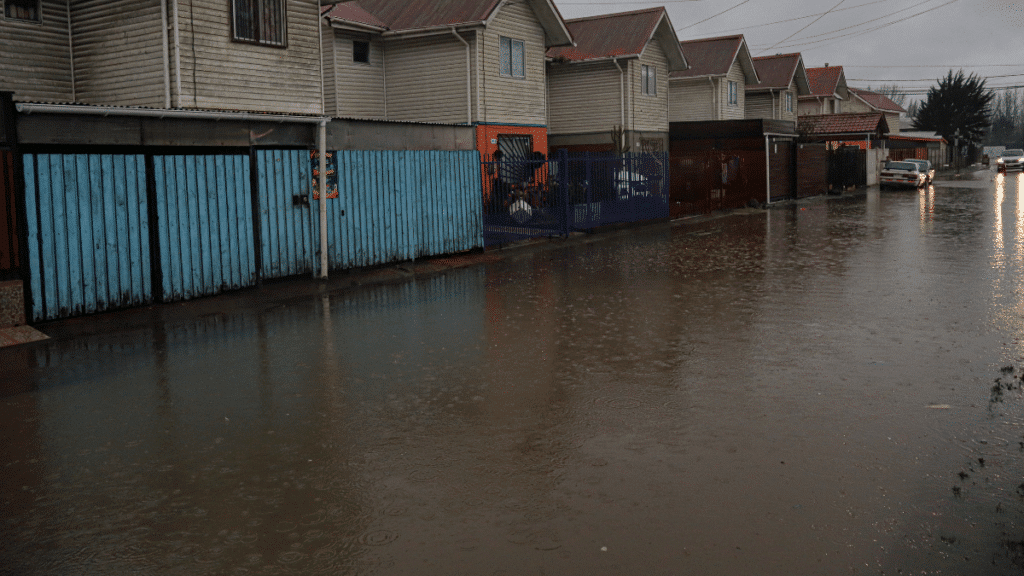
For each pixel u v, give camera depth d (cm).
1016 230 2030
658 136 3616
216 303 1214
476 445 569
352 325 1033
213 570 398
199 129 1250
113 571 399
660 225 2458
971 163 9306
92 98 1747
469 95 2614
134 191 1162
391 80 2744
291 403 683
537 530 433
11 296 1022
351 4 2803
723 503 462
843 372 745
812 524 433
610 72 3412
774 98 4950
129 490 502
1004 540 412
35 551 422
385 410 659
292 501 479
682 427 598
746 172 3183
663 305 1124
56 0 1725
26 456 569
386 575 389
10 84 1661
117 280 1147
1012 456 526
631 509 456
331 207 1466
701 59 4312
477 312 1109
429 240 1684
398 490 492
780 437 571
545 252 1836
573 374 761
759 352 831
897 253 1634
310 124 1427
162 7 1608
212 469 534
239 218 1310
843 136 4819
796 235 2069
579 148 3522
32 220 1045
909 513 444
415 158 1639
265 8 1781
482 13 2556
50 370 820
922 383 702
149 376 787
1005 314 999
